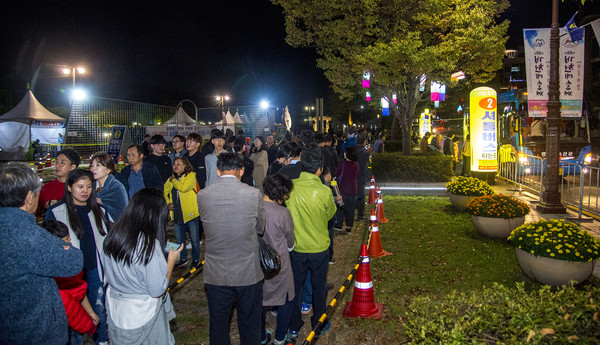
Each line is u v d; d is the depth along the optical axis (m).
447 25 14.35
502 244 7.16
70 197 3.74
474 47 13.64
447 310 2.66
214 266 3.40
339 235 8.20
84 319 3.12
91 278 3.88
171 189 6.36
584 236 5.21
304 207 4.12
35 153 23.09
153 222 2.86
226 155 3.56
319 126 15.59
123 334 2.85
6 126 23.22
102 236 3.94
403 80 14.33
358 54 14.20
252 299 3.45
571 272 5.01
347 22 13.66
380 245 6.79
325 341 4.32
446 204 10.75
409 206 10.68
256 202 3.43
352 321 4.68
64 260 2.46
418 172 14.41
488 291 2.93
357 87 18.56
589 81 15.60
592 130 15.34
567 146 14.16
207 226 3.41
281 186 3.88
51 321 2.47
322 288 4.32
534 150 14.38
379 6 13.84
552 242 5.14
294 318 4.30
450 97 27.86
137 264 2.79
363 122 43.44
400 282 5.67
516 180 13.39
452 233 7.93
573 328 2.30
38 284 2.41
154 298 2.93
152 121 17.98
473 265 6.18
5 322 2.30
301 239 4.16
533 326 2.30
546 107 9.75
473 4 14.23
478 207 7.54
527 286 5.36
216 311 3.45
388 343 4.25
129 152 5.73
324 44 14.95
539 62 9.69
